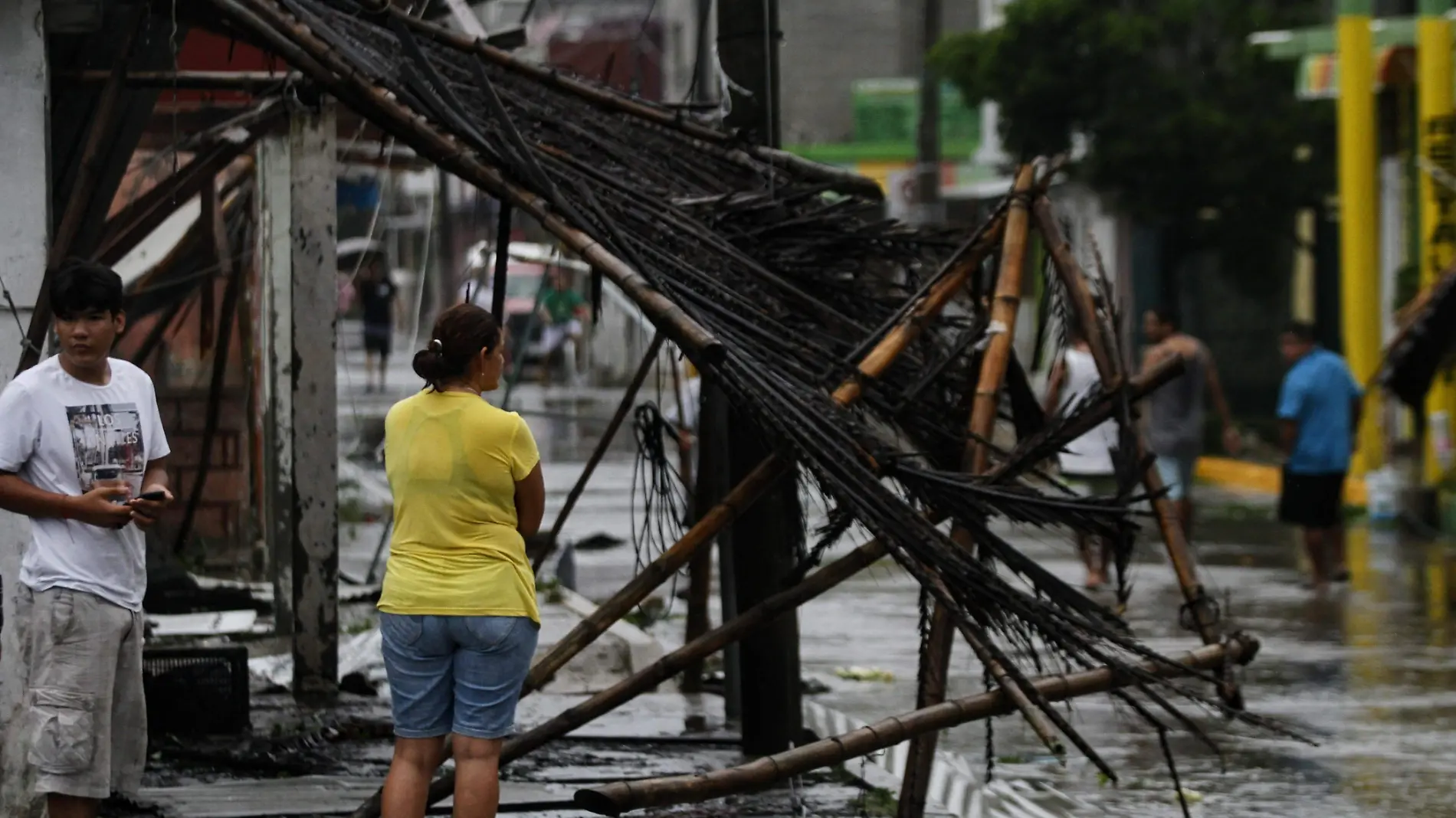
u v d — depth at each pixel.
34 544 9.84
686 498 18.11
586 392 54.19
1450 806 13.17
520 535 10.14
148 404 10.22
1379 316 34.28
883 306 12.67
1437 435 32.91
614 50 14.25
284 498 18.66
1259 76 45.00
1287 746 15.25
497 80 13.09
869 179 13.73
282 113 16.80
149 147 22.38
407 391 49.56
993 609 10.25
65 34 13.29
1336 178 45.03
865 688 18.20
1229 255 46.72
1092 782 14.09
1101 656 10.17
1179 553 11.61
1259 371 52.97
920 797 10.98
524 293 69.12
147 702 14.46
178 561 21.64
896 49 80.19
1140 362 51.81
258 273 22.94
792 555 14.02
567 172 11.61
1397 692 17.52
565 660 11.00
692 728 15.29
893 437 12.24
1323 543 24.70
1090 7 45.72
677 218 11.69
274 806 12.10
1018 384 12.75
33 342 11.19
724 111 14.26
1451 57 31.30
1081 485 33.16
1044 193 12.12
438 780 11.11
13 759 11.02
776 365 10.82
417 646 9.89
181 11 13.53
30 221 11.35
